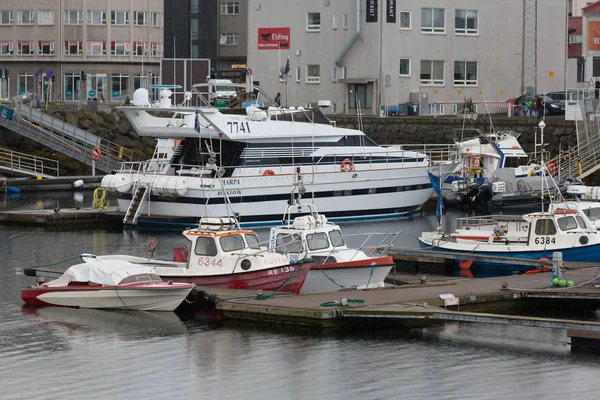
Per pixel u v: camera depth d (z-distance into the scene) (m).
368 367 44.59
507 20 140.38
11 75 169.50
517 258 65.06
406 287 56.38
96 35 169.50
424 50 135.88
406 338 48.91
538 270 63.75
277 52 140.88
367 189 88.81
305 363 45.03
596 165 104.56
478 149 104.94
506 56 140.62
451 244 69.31
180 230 82.62
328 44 137.38
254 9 142.50
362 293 54.53
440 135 124.12
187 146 85.38
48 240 77.56
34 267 63.47
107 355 46.25
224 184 81.88
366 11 133.75
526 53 141.00
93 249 73.25
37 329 50.34
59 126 122.94
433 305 52.06
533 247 67.25
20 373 44.00
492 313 53.53
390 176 89.94
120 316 52.75
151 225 83.50
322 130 86.62
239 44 192.75
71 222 86.19
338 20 136.38
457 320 48.34
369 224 87.56
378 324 50.78
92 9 169.12
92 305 54.06
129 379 43.28
